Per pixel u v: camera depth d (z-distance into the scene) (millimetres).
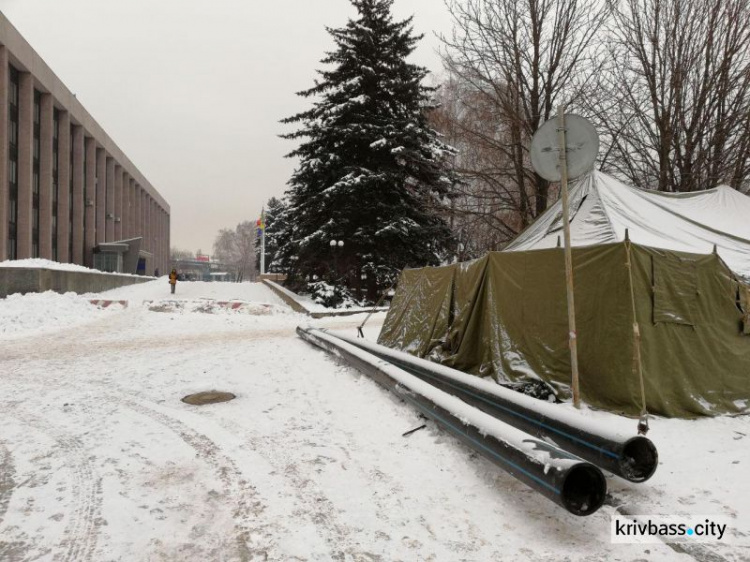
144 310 17812
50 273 18219
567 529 3021
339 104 22641
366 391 6414
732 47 13805
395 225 21031
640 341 5320
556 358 6020
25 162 37906
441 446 4395
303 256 23375
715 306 5922
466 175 18250
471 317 7426
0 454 4168
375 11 23703
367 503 3348
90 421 5125
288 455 4207
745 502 3369
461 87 19641
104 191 55688
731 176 15234
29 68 37594
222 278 135000
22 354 9406
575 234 7707
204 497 3396
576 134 5207
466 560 2686
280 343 11203
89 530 2939
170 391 6496
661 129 15188
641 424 4609
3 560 2613
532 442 3301
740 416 5418
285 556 2699
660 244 7109
